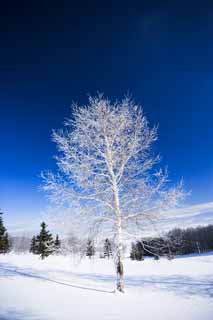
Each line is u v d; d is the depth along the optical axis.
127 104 12.39
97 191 11.55
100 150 12.05
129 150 11.98
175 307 8.82
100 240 11.41
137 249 11.57
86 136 12.05
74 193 11.34
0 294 9.91
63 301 9.24
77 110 12.24
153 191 11.38
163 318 7.23
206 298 10.62
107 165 11.88
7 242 51.72
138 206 11.55
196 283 15.84
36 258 38.84
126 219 11.45
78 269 26.72
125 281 17.27
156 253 11.10
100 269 27.23
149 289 13.01
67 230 11.19
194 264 32.56
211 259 38.78
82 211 11.14
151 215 11.17
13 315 6.68
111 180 11.81
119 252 11.09
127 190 11.78
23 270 21.75
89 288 12.60
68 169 11.43
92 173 11.53
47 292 10.95
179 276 20.66
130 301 9.62
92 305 8.72
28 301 8.95
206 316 7.51
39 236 41.34
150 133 12.29
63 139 11.70
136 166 11.99
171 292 12.14
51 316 6.93
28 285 12.69
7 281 13.73
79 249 11.30
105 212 11.52
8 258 37.94
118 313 7.70
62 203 11.25
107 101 12.45
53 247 11.21
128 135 12.25
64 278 17.25
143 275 22.06
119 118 12.21
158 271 25.56
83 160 11.67
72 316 7.08
